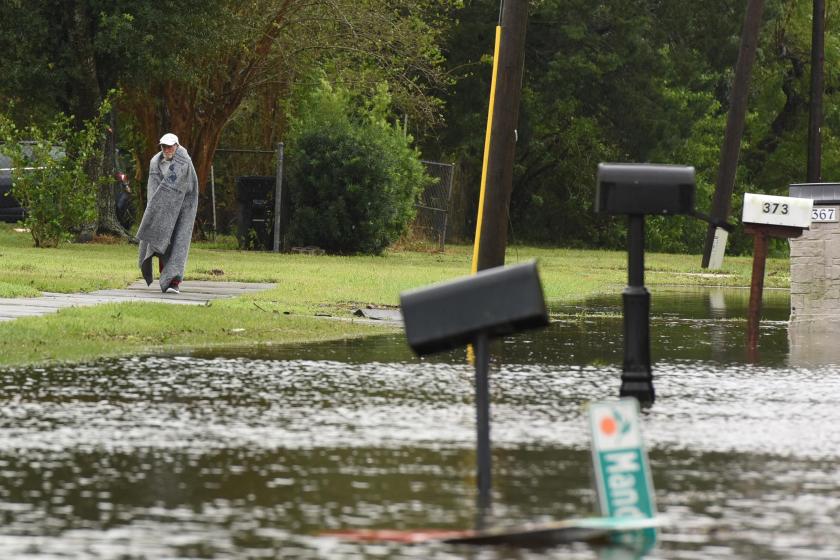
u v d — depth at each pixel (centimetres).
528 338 3928
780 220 3953
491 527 1582
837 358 3466
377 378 2909
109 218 9094
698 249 15612
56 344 3288
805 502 1736
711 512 1680
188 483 1809
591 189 14662
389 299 5081
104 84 8912
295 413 2409
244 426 2264
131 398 2550
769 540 1540
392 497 1739
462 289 1734
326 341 3675
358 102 11394
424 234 11238
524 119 13888
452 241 13588
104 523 1589
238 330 3784
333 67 10575
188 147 10031
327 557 1450
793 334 4209
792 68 16962
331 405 2509
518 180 14800
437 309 1733
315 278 6009
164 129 10319
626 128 14050
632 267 2622
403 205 9862
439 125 13438
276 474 1875
